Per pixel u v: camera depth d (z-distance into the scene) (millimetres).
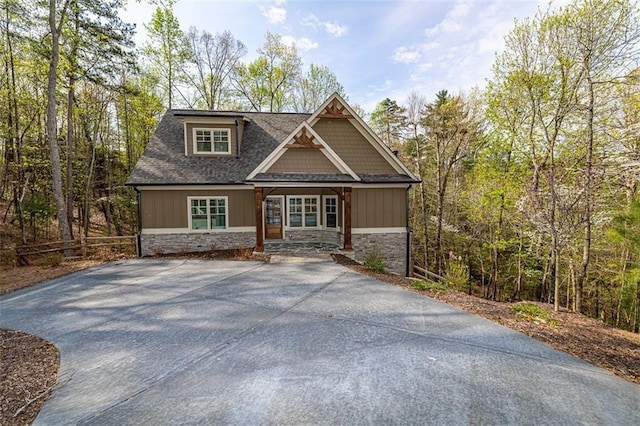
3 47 15031
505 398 3520
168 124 16031
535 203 7797
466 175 21547
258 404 3404
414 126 23516
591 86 10578
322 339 5090
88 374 4078
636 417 3227
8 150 17359
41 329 5641
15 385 3816
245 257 12219
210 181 13453
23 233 16078
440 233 20672
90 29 14891
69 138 16750
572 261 13492
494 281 17672
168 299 7293
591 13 10508
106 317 6195
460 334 5324
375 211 14000
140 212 13234
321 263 11148
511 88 13805
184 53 25094
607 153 10602
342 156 14344
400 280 9180
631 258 12258
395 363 4305
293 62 29875
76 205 22469
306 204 14594
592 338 5566
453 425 3062
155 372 4109
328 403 3414
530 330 5609
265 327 5602
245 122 16234
